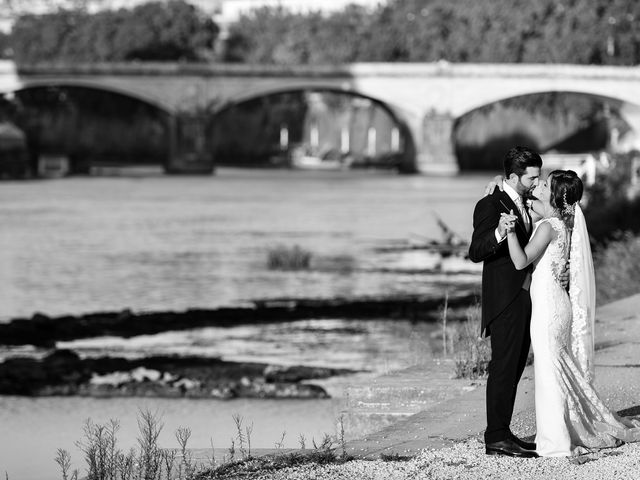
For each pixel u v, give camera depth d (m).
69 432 23.69
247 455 14.14
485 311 13.45
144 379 30.70
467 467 12.86
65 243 80.06
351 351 36.16
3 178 187.75
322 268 63.75
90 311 48.50
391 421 17.28
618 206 59.69
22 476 19.16
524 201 13.68
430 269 62.47
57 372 31.89
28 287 56.62
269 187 159.75
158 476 13.27
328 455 13.64
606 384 17.19
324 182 176.75
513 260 13.15
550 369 13.30
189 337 40.06
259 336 40.03
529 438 14.12
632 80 194.88
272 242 80.38
